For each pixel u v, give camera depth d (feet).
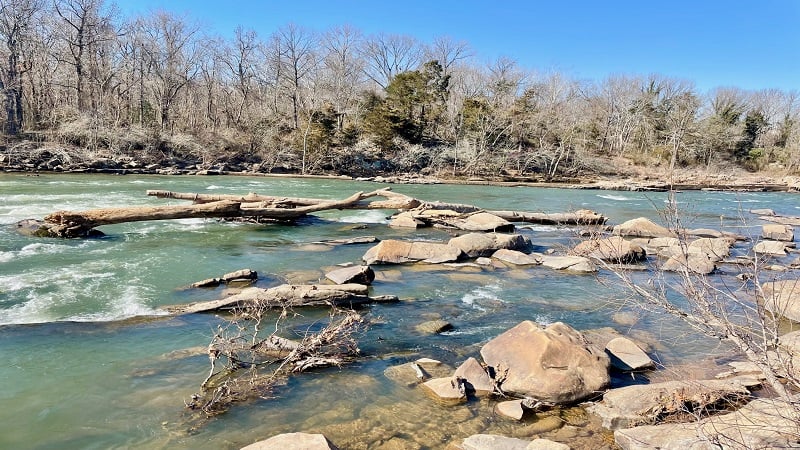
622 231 53.88
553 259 39.19
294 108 188.34
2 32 130.82
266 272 34.04
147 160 131.95
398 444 14.99
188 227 50.24
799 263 40.19
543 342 19.42
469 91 212.23
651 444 14.40
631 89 237.04
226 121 188.96
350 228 54.60
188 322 24.20
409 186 121.29
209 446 14.62
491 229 53.98
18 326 22.84
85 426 15.46
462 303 29.35
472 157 165.27
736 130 203.82
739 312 25.34
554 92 209.67
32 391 17.42
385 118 169.27
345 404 17.34
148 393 17.51
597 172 182.80
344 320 22.91
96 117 134.31
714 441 12.60
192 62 172.14
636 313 28.02
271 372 19.56
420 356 21.86
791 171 192.13
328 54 212.64
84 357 20.10
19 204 57.47
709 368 20.99
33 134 126.93
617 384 19.42
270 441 13.55
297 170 150.41
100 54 152.46
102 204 60.70
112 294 27.84
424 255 38.73
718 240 44.37
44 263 33.53
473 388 18.56
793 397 12.17
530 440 15.46
